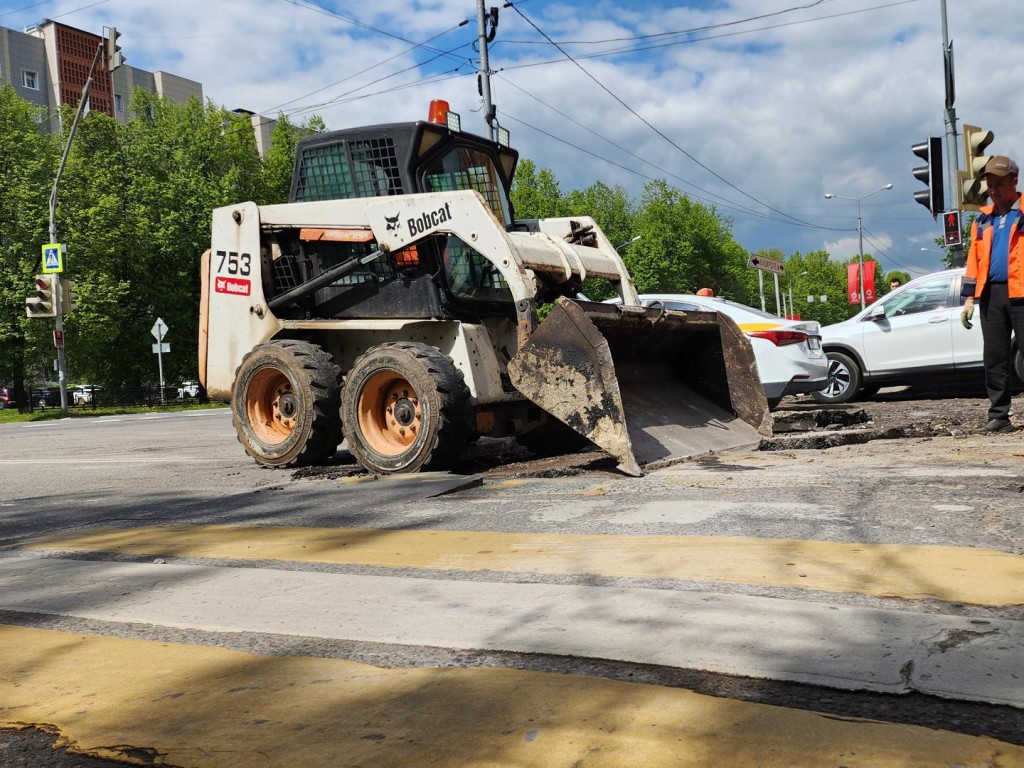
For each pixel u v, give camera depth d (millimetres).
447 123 6887
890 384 11805
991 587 2564
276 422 7121
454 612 2641
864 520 3529
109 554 3871
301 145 7062
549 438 6938
